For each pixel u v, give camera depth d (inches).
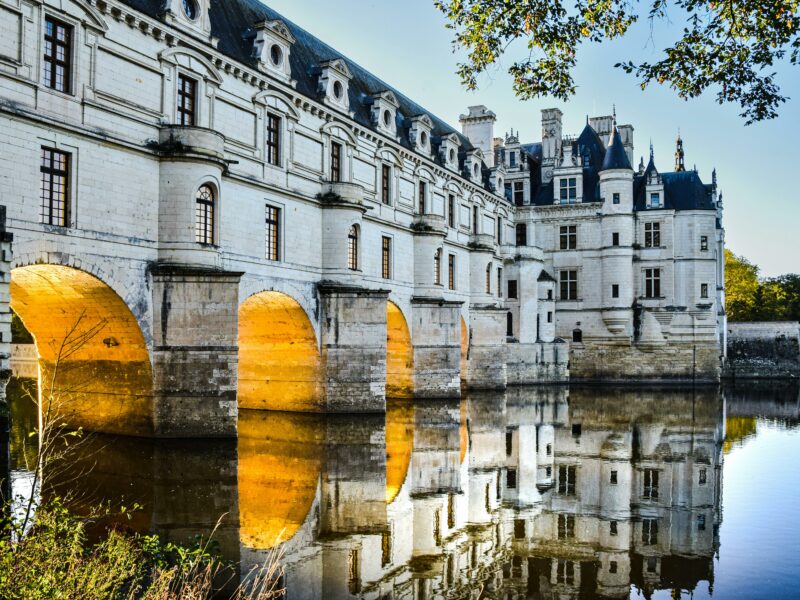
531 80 561.3
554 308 2699.3
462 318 2199.8
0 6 825.5
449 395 1861.5
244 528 602.5
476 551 579.2
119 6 979.3
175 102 1101.1
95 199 954.1
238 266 1221.1
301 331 1425.9
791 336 3316.9
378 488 782.5
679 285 2723.9
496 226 2544.3
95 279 957.8
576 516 695.7
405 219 1840.6
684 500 772.6
